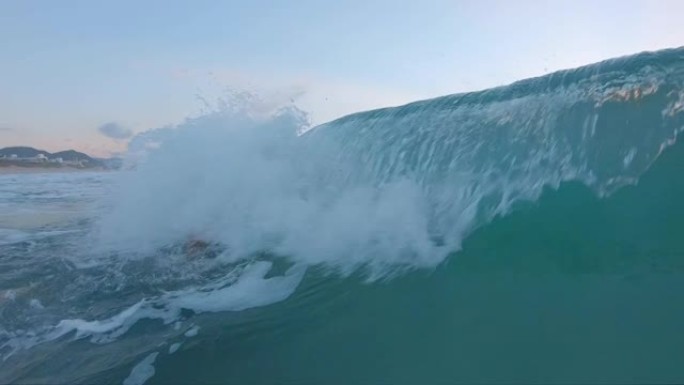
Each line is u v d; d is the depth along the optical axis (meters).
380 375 3.36
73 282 5.68
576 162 4.71
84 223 8.97
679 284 3.58
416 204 5.46
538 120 5.18
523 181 4.91
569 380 2.96
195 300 4.90
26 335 4.52
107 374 3.76
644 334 3.20
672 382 2.80
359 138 7.06
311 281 4.89
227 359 3.79
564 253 4.17
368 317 4.05
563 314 3.55
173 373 3.69
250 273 5.40
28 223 9.36
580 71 5.25
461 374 3.21
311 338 3.91
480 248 4.54
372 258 4.94
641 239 4.04
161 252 6.52
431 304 4.04
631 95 4.73
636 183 4.38
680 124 4.46
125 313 4.77
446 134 5.90
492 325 3.61
